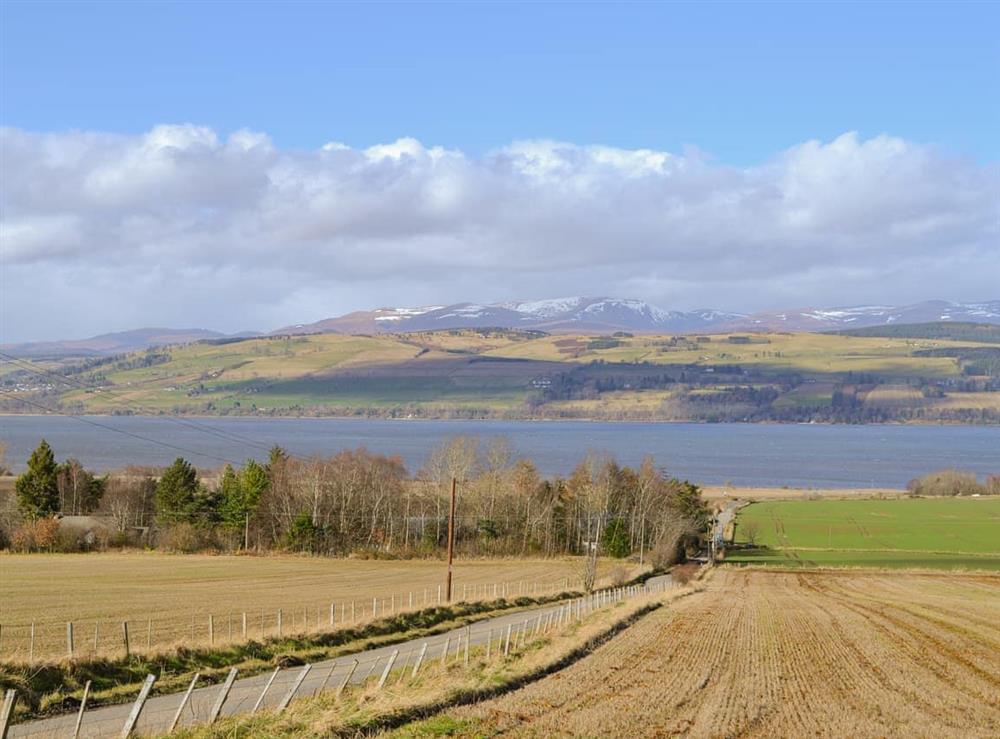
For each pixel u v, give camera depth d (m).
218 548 113.19
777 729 27.17
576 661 39.84
